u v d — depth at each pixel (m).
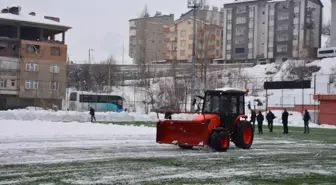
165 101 57.53
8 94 66.06
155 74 77.62
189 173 11.67
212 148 17.69
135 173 11.47
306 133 32.16
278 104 58.06
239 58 98.38
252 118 33.00
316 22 93.88
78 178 10.57
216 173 11.80
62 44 71.12
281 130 35.88
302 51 85.38
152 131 27.36
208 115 17.94
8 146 17.06
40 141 19.47
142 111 61.19
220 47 109.31
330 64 72.81
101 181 10.25
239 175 11.58
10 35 72.69
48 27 70.94
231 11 99.50
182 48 111.56
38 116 39.75
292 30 91.75
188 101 54.12
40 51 69.19
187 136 17.36
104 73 81.88
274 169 12.86
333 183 10.78
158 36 122.38
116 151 16.34
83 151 16.08
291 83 65.56
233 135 18.58
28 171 11.43
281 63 82.12
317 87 63.47
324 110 46.66
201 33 76.06
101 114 44.34
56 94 69.88
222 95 18.41
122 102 62.72
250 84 70.75
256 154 16.72
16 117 38.88
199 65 71.12
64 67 71.06
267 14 94.62
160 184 10.04
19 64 67.19
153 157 14.86
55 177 10.64
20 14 71.25
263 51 95.56
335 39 81.94
